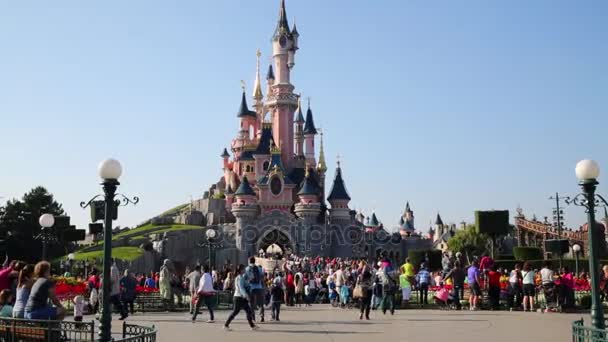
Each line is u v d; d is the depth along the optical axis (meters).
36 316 15.63
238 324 24.77
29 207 104.25
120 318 26.98
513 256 69.31
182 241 107.56
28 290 16.97
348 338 19.33
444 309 32.34
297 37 134.25
